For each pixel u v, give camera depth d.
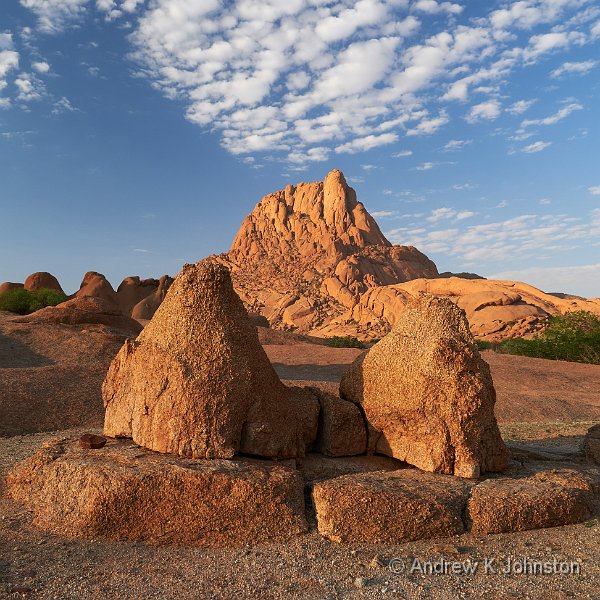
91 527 4.88
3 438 9.70
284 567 4.34
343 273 131.62
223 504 4.90
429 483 5.42
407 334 6.34
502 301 77.62
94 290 45.25
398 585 4.08
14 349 17.98
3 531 5.04
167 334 5.97
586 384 18.81
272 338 32.25
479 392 5.86
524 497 5.20
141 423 5.91
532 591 4.00
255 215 179.75
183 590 4.00
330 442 6.28
